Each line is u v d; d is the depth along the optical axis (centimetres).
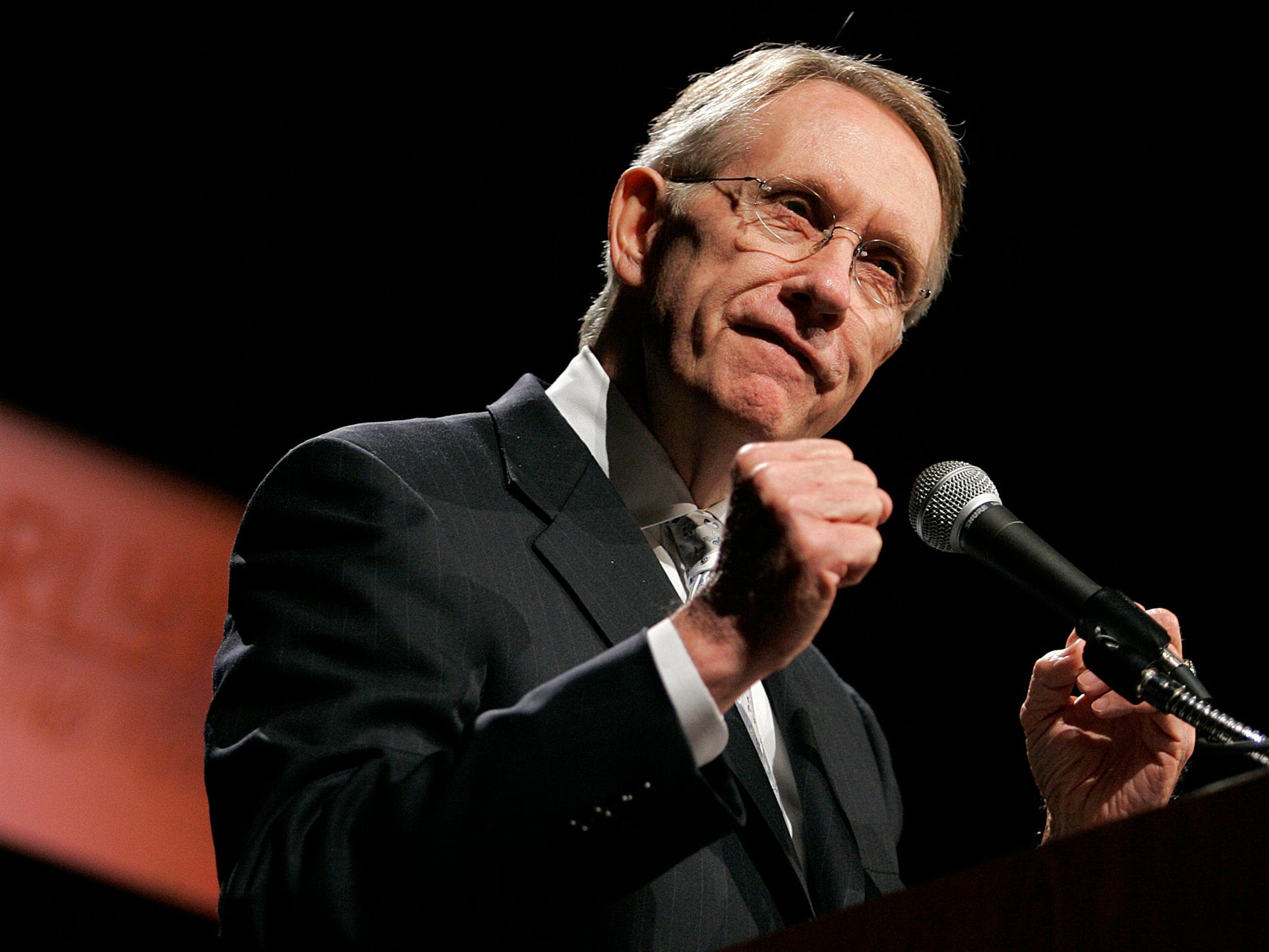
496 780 366
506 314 1448
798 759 576
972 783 1270
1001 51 1277
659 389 574
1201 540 1297
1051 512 1343
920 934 262
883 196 597
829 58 650
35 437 1277
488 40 1369
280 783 413
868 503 381
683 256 586
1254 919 234
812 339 559
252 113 1363
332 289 1413
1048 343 1363
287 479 502
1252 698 1241
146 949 1213
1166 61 1266
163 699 1284
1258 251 1303
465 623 470
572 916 370
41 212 1303
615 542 525
